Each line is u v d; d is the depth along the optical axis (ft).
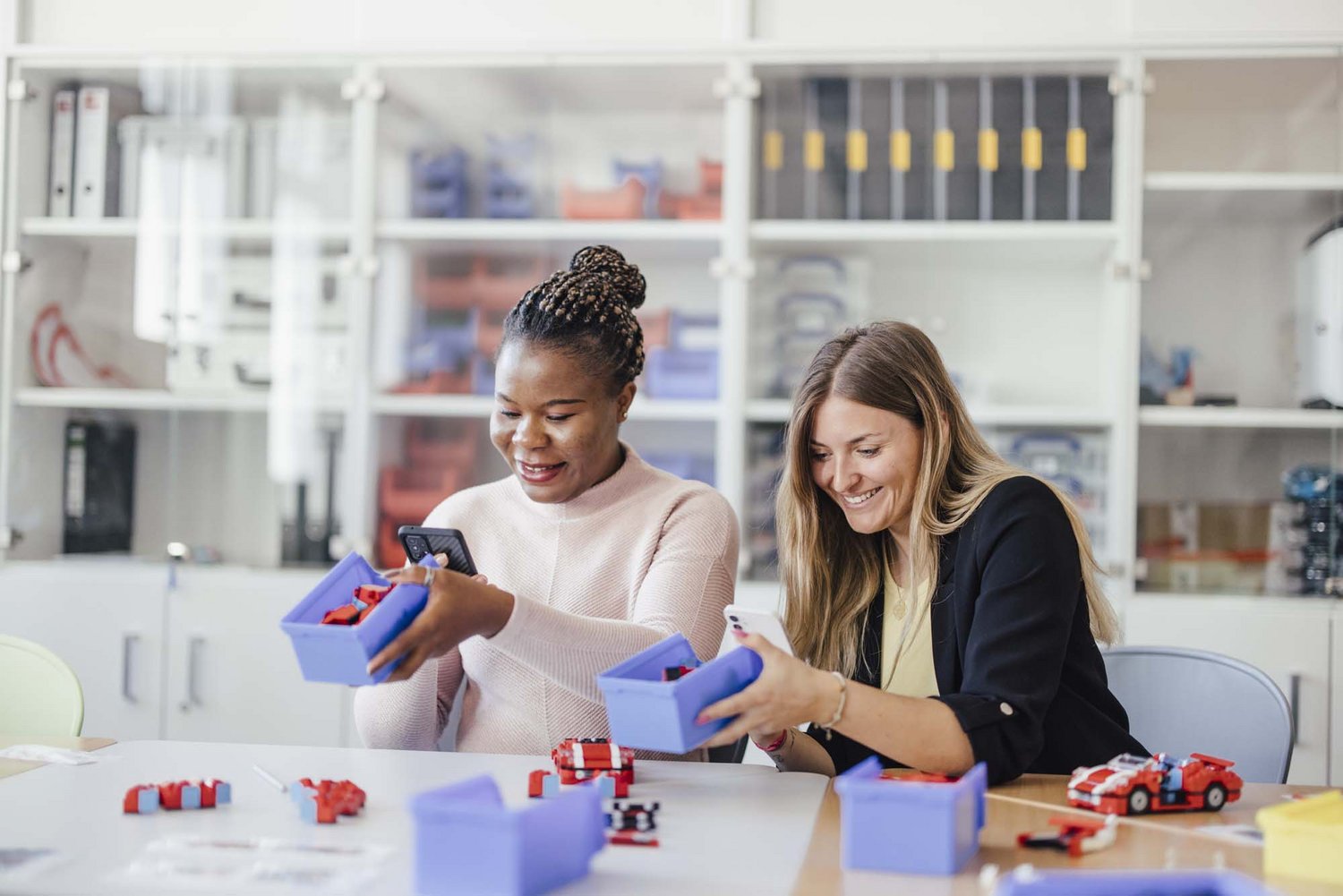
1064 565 4.53
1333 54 8.61
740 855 3.44
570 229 9.25
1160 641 8.59
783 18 9.09
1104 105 8.89
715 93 9.05
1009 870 3.32
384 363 9.39
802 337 9.28
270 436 9.42
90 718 9.09
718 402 9.20
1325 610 8.49
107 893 3.06
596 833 3.33
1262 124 8.98
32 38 9.53
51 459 9.46
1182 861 3.39
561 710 5.16
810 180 9.14
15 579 9.19
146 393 9.48
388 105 9.37
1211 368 8.86
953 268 9.34
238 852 3.40
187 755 4.63
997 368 9.41
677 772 4.48
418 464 9.38
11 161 9.39
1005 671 4.30
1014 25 8.93
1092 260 9.37
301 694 8.98
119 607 9.12
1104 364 9.25
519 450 5.12
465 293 9.39
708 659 5.07
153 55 9.30
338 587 4.22
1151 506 8.80
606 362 5.06
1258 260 8.82
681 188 9.37
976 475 4.92
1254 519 8.73
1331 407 8.68
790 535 5.30
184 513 9.46
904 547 5.21
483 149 9.35
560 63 9.11
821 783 4.31
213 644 9.05
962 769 4.09
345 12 9.39
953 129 9.02
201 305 9.51
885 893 3.11
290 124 9.43
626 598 5.30
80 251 9.52
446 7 9.32
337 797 3.77
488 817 3.01
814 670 4.02
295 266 9.44
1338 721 8.43
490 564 5.48
